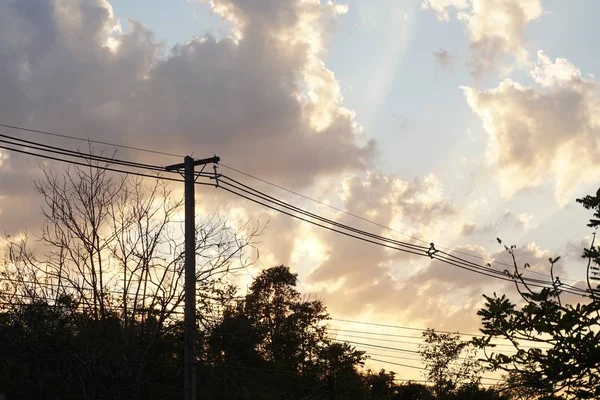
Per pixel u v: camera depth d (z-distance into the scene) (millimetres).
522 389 9242
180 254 25547
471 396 53656
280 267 52094
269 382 33094
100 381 24516
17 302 24797
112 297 25328
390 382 58531
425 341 59656
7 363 25219
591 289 9211
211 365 24719
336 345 42031
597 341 8664
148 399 26047
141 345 25172
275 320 40031
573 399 9000
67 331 24781
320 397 37062
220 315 26250
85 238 25297
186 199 21484
